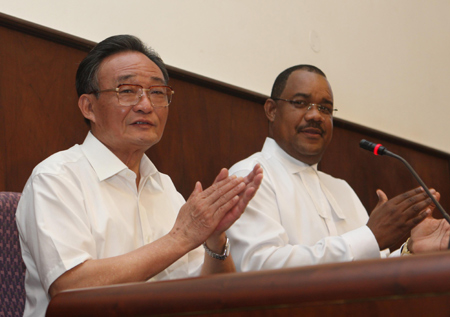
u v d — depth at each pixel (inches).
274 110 106.7
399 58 182.7
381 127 169.2
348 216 106.1
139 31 111.8
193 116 118.1
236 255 86.5
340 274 29.7
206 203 63.0
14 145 90.3
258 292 31.3
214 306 32.3
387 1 183.9
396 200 79.0
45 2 98.5
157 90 78.4
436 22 203.0
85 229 67.0
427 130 187.0
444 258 27.6
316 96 102.7
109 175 74.6
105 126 76.9
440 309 27.2
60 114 97.1
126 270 60.2
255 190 64.2
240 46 132.4
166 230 78.8
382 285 28.5
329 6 160.7
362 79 166.6
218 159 120.9
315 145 101.1
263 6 140.2
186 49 120.1
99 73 78.4
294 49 146.3
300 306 30.5
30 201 68.7
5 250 69.5
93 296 36.2
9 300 68.7
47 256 62.4
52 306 37.3
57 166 71.6
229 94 126.4
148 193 80.8
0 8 92.6
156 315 33.9
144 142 76.3
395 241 78.9
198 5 124.7
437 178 185.5
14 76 92.3
